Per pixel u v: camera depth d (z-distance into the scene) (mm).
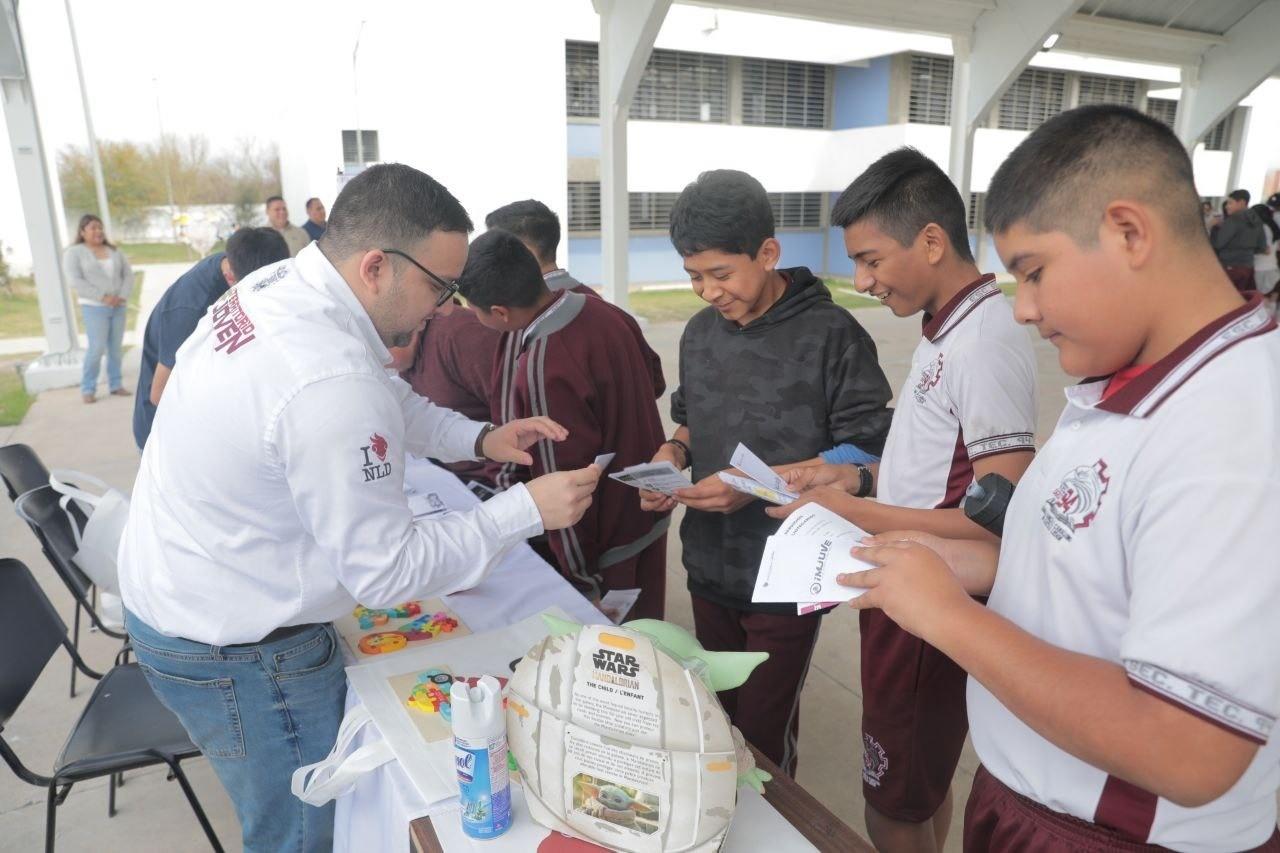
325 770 1248
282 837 1448
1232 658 597
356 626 1540
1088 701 664
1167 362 687
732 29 13914
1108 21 10727
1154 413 689
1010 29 9258
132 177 24031
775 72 15555
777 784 1115
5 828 2082
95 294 6316
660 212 15398
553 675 958
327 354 1129
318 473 1109
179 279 3082
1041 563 809
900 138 14984
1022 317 769
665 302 13352
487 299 1876
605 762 923
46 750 2373
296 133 13516
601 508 2039
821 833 1028
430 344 2400
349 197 1213
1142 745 628
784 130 15773
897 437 1440
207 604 1235
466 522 1245
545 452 1901
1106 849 806
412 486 2367
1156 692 626
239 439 1127
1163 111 18469
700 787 888
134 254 22078
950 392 1297
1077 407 799
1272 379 633
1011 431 1229
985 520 995
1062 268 712
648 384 2156
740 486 1329
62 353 7238
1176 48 11727
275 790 1396
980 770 975
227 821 2121
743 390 1706
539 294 1932
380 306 1237
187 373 1229
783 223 16594
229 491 1166
